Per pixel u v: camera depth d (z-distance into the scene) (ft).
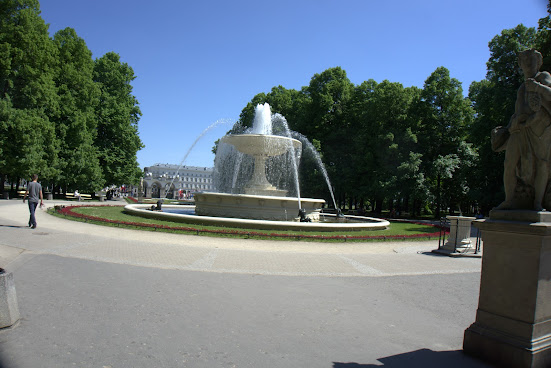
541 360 11.89
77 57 129.70
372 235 52.16
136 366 11.55
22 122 96.94
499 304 12.92
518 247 12.51
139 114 168.04
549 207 13.00
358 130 135.64
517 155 13.48
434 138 124.16
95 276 22.39
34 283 20.06
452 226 40.45
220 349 13.10
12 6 100.58
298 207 64.18
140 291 19.74
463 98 123.65
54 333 13.74
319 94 139.44
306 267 28.94
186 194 345.72
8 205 79.36
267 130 80.84
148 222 53.21
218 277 23.91
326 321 16.55
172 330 14.61
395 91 124.88
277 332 14.97
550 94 12.44
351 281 24.95
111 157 145.28
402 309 19.02
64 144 119.75
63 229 43.70
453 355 13.35
